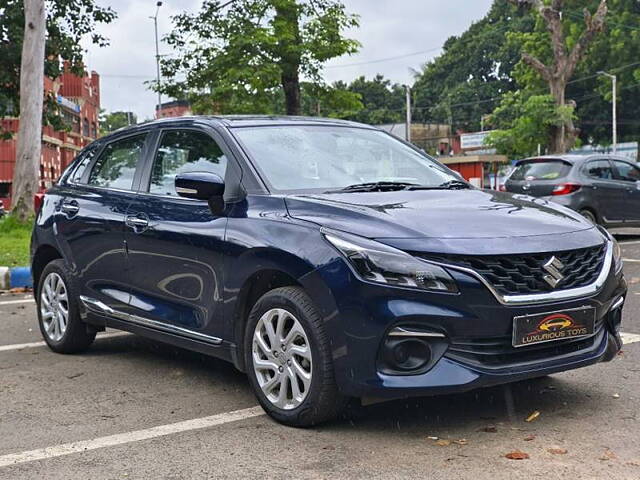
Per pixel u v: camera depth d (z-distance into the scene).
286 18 26.88
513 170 15.83
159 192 5.66
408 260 4.09
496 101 82.62
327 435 4.35
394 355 4.08
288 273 4.41
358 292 4.11
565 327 4.30
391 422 4.54
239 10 27.03
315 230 4.39
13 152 43.12
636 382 5.33
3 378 5.84
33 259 6.86
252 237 4.66
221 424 4.62
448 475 3.76
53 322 6.60
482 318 4.09
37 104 18.11
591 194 14.70
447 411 4.73
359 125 6.05
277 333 4.52
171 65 28.28
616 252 4.76
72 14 28.84
